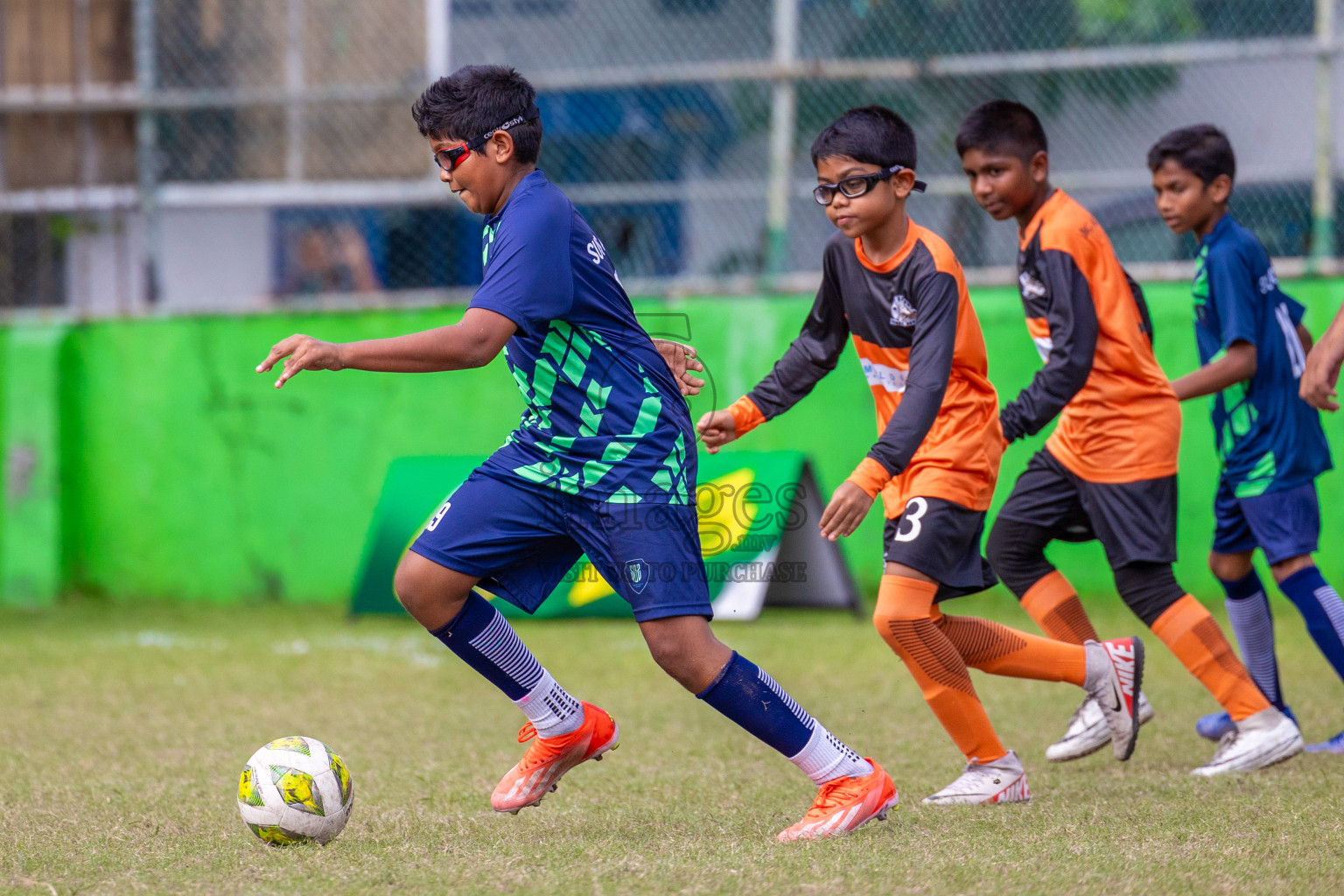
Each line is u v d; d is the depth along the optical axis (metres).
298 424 29.59
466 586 10.66
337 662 21.77
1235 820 10.69
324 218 31.11
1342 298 26.58
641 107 29.53
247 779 10.34
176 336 29.86
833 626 25.02
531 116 10.59
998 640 12.55
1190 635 13.23
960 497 11.77
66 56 30.72
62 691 19.16
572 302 10.23
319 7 30.20
